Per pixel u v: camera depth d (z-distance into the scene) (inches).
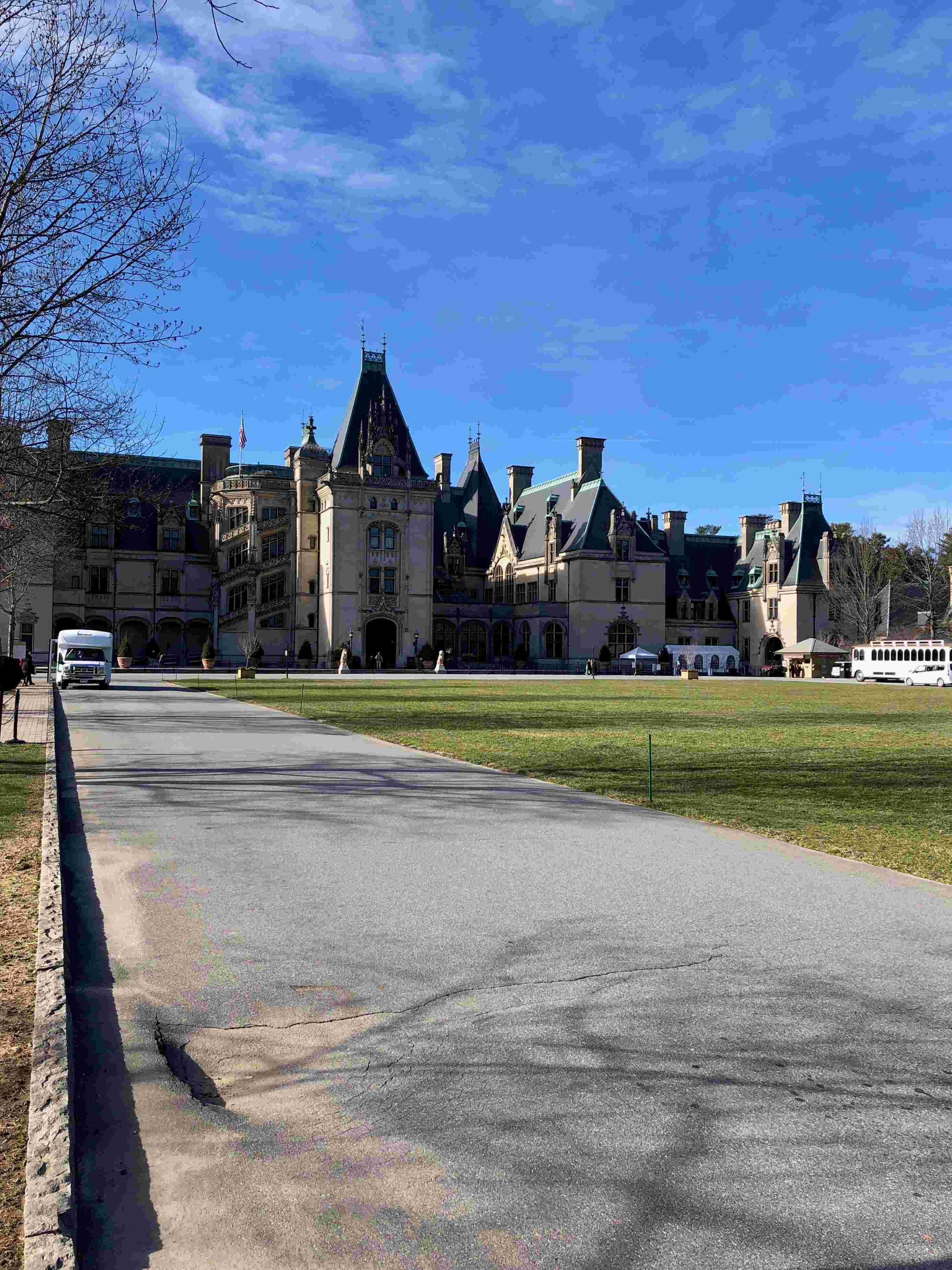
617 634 4092.0
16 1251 157.9
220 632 3737.7
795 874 419.5
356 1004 268.7
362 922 345.1
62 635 1984.5
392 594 3750.0
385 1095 217.0
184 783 660.1
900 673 3368.6
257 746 894.4
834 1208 174.6
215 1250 165.0
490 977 289.0
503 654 4227.4
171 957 307.6
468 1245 165.0
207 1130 203.2
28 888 370.3
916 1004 269.4
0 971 282.0
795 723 1288.1
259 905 365.1
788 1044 242.7
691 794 643.5
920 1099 214.8
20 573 1961.1
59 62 498.6
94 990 279.6
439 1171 187.3
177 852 453.1
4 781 636.7
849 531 5142.7
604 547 4069.9
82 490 731.4
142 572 3804.1
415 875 413.1
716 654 4104.3
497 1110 210.1
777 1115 207.8
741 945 320.8
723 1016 260.4
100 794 608.1
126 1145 197.5
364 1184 183.6
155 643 3644.2
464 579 4517.7
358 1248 165.0
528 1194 179.5
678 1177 184.5
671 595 4547.2
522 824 528.4
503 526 4549.7
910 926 342.0
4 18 477.4
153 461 4084.6
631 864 436.8
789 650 3919.8
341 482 3668.8
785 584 4274.1
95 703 1471.5
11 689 1811.0
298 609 3786.9
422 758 818.2
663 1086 220.5
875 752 915.4
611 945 320.5
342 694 1844.2
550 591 4185.5
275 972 293.9
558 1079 223.9
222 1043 243.9
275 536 3853.3
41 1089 200.8
